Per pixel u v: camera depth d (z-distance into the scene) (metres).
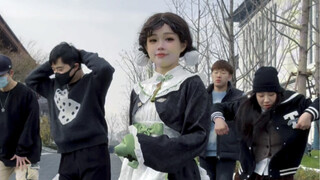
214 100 6.22
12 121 5.47
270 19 9.24
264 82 4.06
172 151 2.82
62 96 4.30
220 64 6.22
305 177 8.38
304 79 8.82
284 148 4.06
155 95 3.18
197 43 11.95
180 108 3.07
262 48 10.67
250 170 4.22
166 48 3.15
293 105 4.11
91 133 4.16
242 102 4.27
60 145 4.28
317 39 9.34
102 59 4.28
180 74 3.19
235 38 11.13
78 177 4.23
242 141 4.27
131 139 2.99
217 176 5.97
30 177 5.54
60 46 4.29
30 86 4.63
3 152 5.53
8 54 29.33
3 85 5.33
